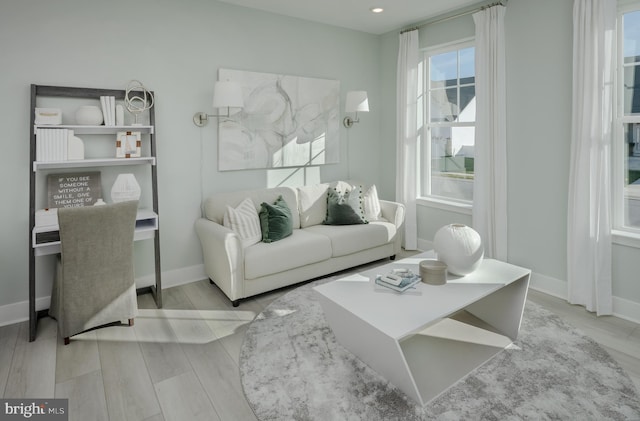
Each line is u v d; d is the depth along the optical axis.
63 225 2.39
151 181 3.41
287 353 2.41
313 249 3.47
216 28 3.63
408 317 1.94
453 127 4.30
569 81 3.11
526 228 3.52
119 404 1.96
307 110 4.28
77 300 2.54
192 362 2.34
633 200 2.94
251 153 3.91
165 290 3.49
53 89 2.87
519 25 3.41
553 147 3.26
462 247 2.41
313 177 4.45
